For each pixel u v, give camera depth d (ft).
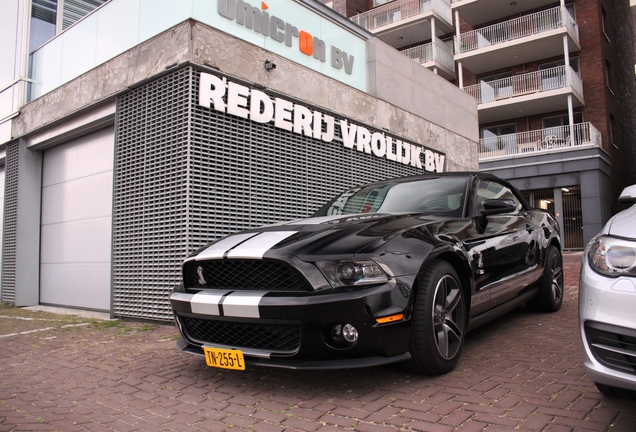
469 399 7.88
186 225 16.61
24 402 8.89
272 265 8.57
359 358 8.13
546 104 67.31
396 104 29.17
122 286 18.95
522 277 12.88
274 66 20.35
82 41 23.03
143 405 8.51
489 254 11.00
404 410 7.52
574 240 61.00
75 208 23.79
